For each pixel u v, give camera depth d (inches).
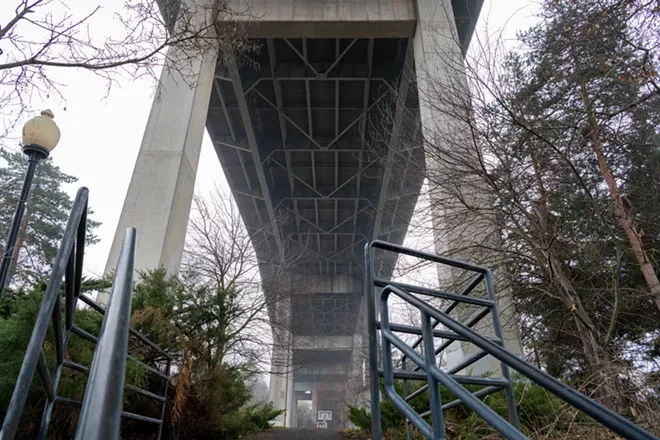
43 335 54.7
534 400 172.1
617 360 207.6
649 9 211.8
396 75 784.3
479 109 285.3
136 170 476.4
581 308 255.4
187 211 497.7
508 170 277.6
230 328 347.9
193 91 525.0
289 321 581.0
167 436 206.7
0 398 113.8
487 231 311.1
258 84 859.4
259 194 1169.4
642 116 295.4
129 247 53.4
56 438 130.1
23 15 190.7
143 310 198.4
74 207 63.1
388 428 203.2
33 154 221.9
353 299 1521.9
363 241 1422.2
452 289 293.9
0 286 166.9
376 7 628.1
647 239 309.6
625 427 33.7
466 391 53.1
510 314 315.9
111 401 30.3
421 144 340.2
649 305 335.9
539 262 284.4
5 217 704.4
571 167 270.7
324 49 792.9
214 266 470.9
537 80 314.2
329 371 2112.5
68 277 70.3
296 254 732.7
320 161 1087.6
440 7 580.1
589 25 241.4
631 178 314.7
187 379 191.2
